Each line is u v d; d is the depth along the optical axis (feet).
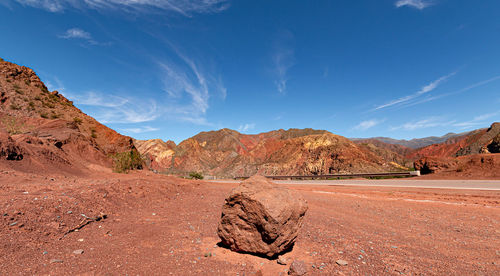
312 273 13.43
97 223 20.52
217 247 17.47
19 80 133.59
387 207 36.35
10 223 15.88
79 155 74.90
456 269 14.24
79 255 13.67
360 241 19.88
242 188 16.87
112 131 123.85
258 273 13.19
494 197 38.68
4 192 22.90
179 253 15.60
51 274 11.09
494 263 15.24
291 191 17.79
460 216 29.48
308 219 28.35
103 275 11.48
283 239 15.44
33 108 115.14
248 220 15.94
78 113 136.15
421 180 74.79
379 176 100.73
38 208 19.26
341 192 54.90
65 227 17.87
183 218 26.04
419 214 31.30
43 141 59.72
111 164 83.61
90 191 28.04
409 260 15.64
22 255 12.67
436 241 20.20
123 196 31.12
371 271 13.82
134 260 13.69
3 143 41.39
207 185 71.26
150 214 26.53
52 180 35.94
